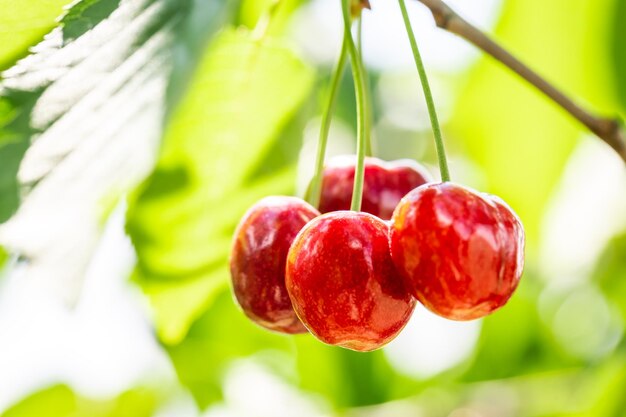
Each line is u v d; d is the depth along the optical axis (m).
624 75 0.44
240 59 0.33
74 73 0.26
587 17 0.44
